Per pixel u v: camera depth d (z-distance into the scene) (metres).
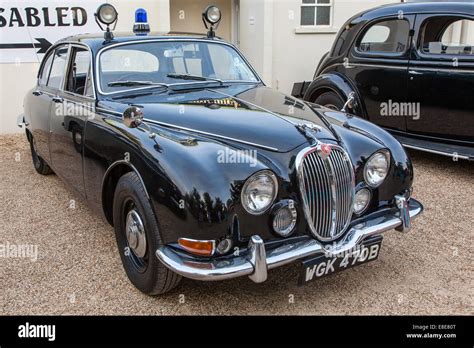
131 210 3.25
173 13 10.69
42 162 6.04
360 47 6.70
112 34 4.31
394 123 6.29
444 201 5.05
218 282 3.51
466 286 3.45
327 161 3.07
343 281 3.54
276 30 10.01
